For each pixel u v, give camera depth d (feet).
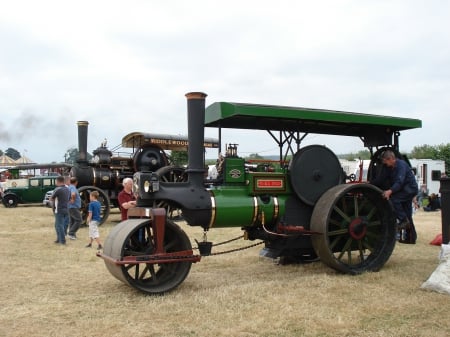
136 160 45.91
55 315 14.21
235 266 21.52
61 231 29.89
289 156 25.27
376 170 23.41
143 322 13.42
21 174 97.55
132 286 16.16
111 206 45.70
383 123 20.98
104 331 12.76
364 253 23.29
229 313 13.99
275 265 21.61
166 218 16.98
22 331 12.85
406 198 20.95
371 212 20.52
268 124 21.61
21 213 54.90
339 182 20.51
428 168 73.36
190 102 17.79
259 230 19.74
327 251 18.71
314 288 16.87
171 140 48.88
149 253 17.01
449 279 16.15
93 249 27.61
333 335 12.29
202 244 18.08
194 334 12.44
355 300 15.30
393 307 14.46
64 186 30.19
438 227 36.68
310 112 19.29
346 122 20.16
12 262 23.00
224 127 21.88
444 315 13.73
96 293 16.79
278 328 12.80
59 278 19.36
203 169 18.12
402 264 21.04
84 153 45.03
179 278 16.94
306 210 20.04
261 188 19.06
